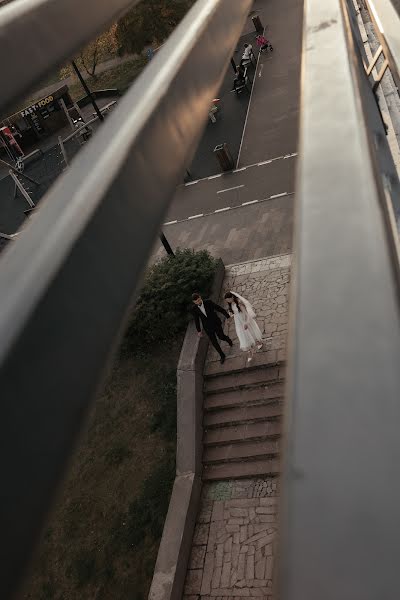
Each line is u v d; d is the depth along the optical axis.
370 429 0.55
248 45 34.84
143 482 13.39
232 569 11.70
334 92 1.19
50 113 41.19
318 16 1.60
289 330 0.71
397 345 0.62
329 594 0.43
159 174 1.13
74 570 12.46
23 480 0.58
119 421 14.84
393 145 3.78
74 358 0.71
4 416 0.59
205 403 14.35
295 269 0.79
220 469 13.34
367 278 0.72
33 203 32.50
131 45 39.59
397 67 1.69
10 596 0.50
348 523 0.48
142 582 11.80
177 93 1.36
